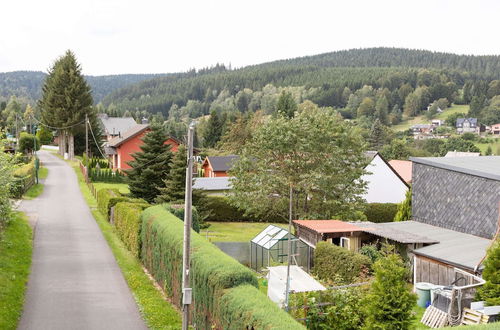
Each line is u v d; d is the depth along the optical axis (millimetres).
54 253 30016
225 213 54062
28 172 55531
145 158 49094
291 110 108875
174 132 127438
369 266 26844
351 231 32375
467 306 22688
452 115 195750
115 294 22891
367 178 54250
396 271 16859
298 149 40844
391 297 16656
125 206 34969
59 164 82125
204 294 17156
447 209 32594
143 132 75000
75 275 25688
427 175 34375
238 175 42906
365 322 17422
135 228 29672
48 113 82688
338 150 40156
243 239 43750
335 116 42938
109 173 69688
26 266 26516
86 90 83938
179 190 43750
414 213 35594
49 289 23203
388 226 33469
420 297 25422
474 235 30344
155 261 25281
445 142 132250
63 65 82375
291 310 17984
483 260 23562
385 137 131750
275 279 21016
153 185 47312
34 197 51750
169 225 24062
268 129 41469
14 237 31469
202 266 17594
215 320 15992
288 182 40031
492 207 29188
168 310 20875
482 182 29875
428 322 22469
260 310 13219
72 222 39906
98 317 19859
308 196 42281
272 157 42156
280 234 32500
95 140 92875
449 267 26094
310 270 32469
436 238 29734
